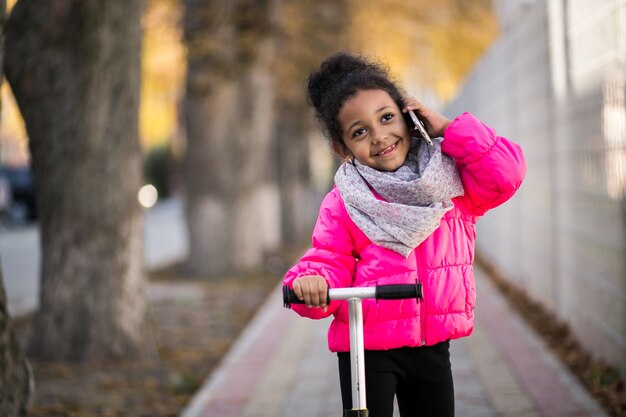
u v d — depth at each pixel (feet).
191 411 18.31
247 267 47.50
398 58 73.15
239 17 40.96
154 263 56.70
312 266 9.70
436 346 9.87
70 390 20.63
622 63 17.16
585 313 21.47
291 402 18.85
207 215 46.65
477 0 62.90
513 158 9.70
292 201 73.56
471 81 52.65
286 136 73.20
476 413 17.10
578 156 22.04
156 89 67.00
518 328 26.17
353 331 9.13
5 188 88.84
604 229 19.10
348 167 9.77
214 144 46.44
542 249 28.68
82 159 23.35
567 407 17.03
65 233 23.58
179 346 27.17
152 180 176.45
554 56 25.36
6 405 12.80
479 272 43.21
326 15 51.21
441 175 9.38
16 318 33.24
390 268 9.55
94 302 23.67
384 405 9.71
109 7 22.72
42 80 23.04
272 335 27.50
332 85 9.78
